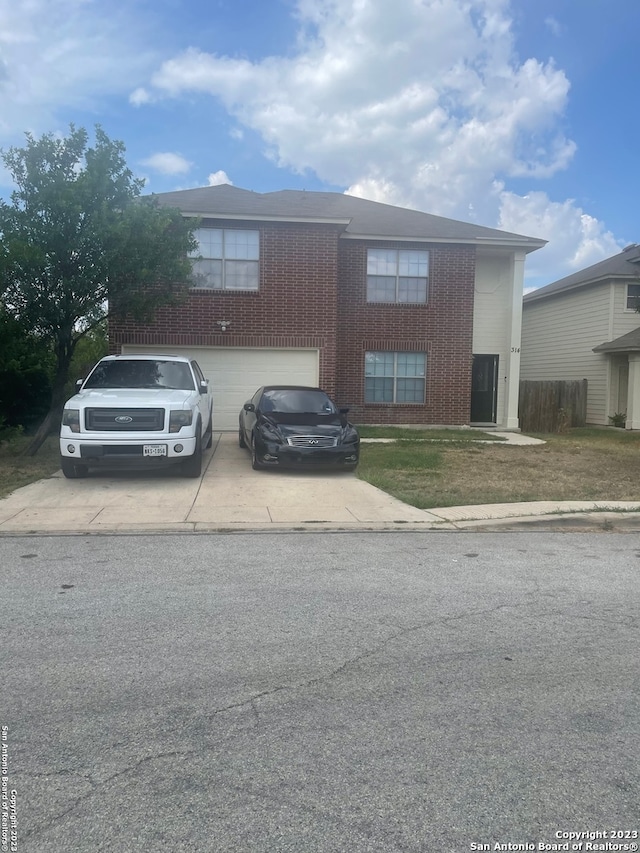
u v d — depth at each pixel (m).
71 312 11.27
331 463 10.52
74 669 3.74
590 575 5.77
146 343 15.89
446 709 3.36
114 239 10.72
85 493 8.88
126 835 2.41
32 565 5.81
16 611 4.65
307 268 16.36
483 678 3.71
